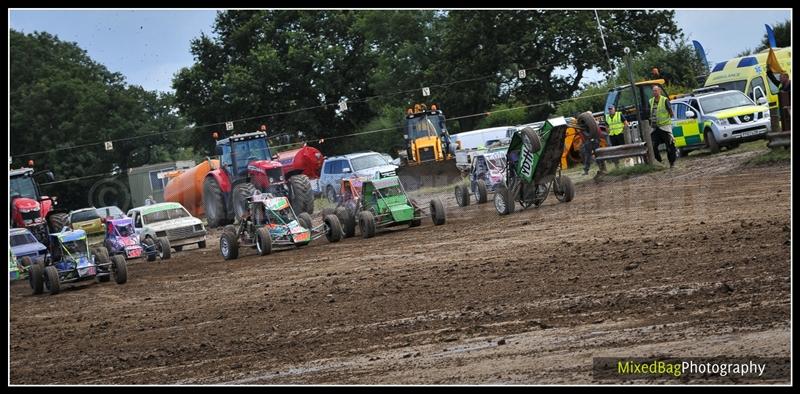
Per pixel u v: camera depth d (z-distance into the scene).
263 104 123.06
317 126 122.31
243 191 60.12
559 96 100.38
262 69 121.50
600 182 48.41
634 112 60.25
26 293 42.53
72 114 150.75
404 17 123.38
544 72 101.25
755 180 38.19
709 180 41.22
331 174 73.38
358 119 125.88
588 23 97.12
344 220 44.41
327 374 17.72
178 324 26.17
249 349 21.16
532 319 19.52
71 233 42.31
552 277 23.70
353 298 25.53
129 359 22.19
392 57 122.31
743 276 20.11
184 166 101.12
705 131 52.84
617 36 98.56
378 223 43.34
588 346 16.77
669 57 91.69
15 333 29.28
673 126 54.97
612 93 62.06
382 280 27.98
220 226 69.06
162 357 21.83
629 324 17.84
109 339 25.59
